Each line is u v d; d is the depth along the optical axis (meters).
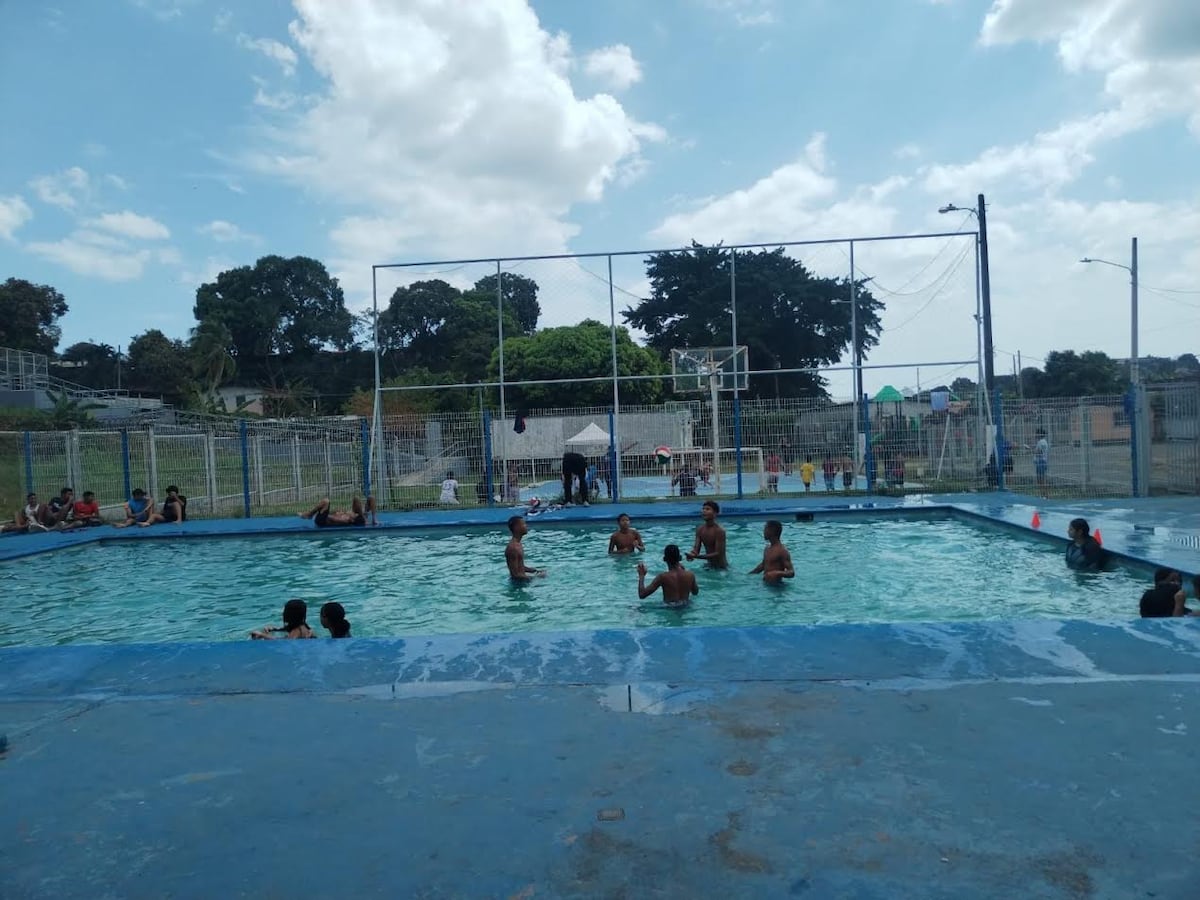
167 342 58.22
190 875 2.72
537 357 39.91
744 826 2.92
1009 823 2.89
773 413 19.91
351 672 4.95
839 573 10.73
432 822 3.04
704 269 45.16
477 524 15.95
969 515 15.00
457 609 9.45
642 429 24.69
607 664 4.94
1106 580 9.84
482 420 19.59
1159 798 3.05
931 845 2.75
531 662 5.03
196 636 8.69
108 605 10.27
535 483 24.41
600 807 3.11
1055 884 2.50
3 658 5.41
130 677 4.98
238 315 59.84
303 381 57.78
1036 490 18.97
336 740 3.91
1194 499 16.38
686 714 4.10
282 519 17.80
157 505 18.88
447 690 4.59
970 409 20.31
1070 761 3.40
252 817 3.13
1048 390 55.00
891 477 19.45
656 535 14.70
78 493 19.22
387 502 19.36
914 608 8.76
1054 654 4.88
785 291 42.66
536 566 11.97
